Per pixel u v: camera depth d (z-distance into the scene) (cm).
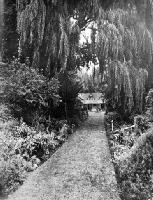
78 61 1409
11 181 636
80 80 1628
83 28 1402
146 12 1361
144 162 613
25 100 1060
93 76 1495
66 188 630
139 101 1253
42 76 1132
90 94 3662
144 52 1303
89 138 1227
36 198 574
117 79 1251
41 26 1180
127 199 572
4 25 1385
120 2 1396
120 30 1274
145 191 567
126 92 1245
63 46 1195
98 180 678
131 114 1319
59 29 1214
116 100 1348
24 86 1035
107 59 1272
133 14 1334
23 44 1188
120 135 1082
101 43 1266
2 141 779
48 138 999
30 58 1238
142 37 1300
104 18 1314
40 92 1103
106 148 1019
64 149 1013
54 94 1155
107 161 841
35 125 1072
